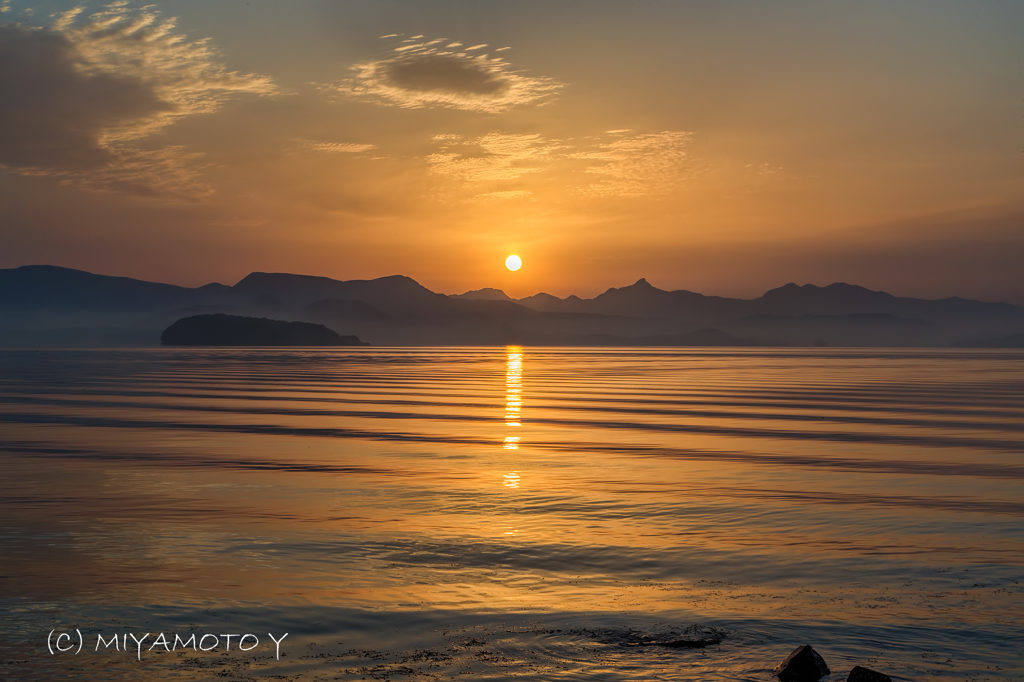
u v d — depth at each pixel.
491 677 11.75
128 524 21.50
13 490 26.86
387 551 18.70
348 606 14.79
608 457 35.41
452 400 74.06
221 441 41.78
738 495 26.14
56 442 41.31
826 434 45.25
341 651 12.72
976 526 21.59
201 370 154.88
